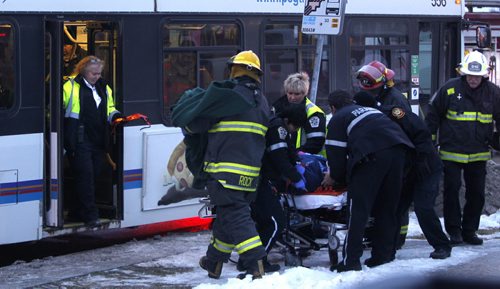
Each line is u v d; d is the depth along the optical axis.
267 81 11.59
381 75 8.80
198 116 7.52
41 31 9.34
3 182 9.06
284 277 7.57
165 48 10.48
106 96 9.90
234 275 8.29
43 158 9.37
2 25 9.05
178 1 10.56
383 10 13.06
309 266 8.67
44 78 9.36
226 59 11.13
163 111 10.48
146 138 10.27
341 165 8.05
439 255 8.65
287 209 8.38
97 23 10.13
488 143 9.67
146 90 10.33
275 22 11.66
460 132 9.55
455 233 9.68
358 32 12.77
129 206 10.16
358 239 8.02
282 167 7.83
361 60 12.83
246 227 7.64
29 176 9.27
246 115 7.57
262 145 7.69
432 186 8.71
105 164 10.14
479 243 9.73
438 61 14.16
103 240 11.12
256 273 7.64
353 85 12.73
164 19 10.45
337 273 7.95
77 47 10.52
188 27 10.70
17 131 9.17
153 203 10.40
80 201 9.73
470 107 9.52
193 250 9.59
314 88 10.08
